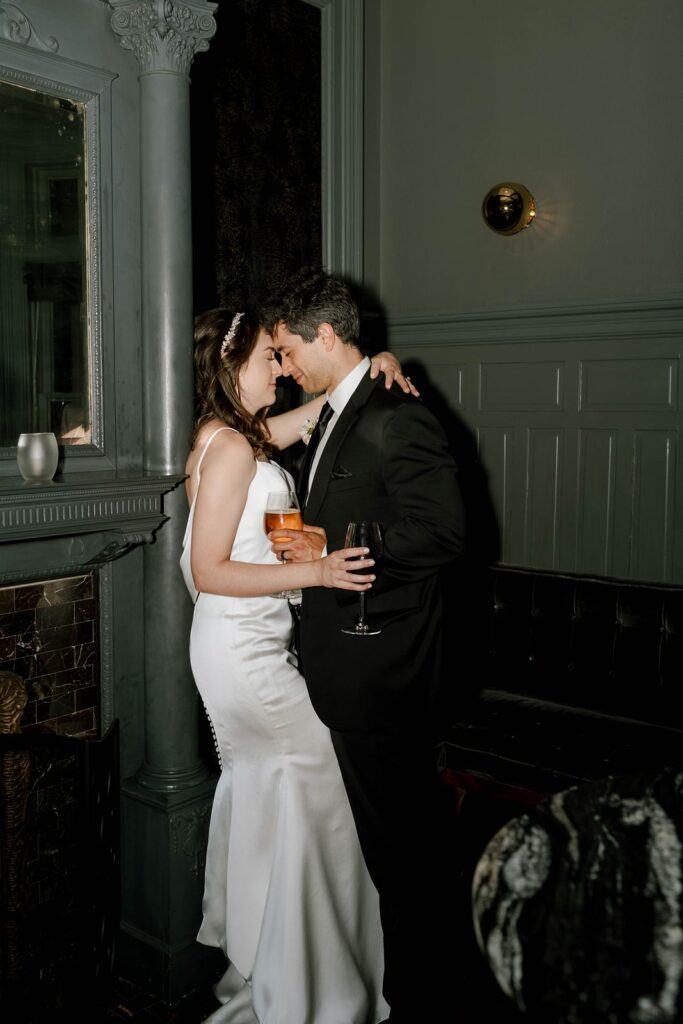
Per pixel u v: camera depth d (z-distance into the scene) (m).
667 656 3.25
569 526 3.72
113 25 2.52
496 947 1.12
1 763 2.39
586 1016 1.02
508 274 3.80
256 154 3.41
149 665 2.73
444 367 3.99
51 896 2.51
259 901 2.43
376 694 2.31
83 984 2.59
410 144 4.01
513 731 3.21
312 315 2.37
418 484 2.26
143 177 2.58
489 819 3.59
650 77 3.37
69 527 2.34
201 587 2.30
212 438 2.35
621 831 1.35
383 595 2.34
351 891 2.45
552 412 3.72
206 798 2.74
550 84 3.61
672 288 3.40
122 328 2.68
